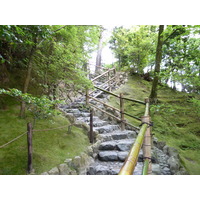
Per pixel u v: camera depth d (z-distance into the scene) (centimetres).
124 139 366
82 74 366
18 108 319
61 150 253
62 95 421
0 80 324
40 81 392
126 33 895
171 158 311
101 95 601
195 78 365
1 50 315
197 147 386
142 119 223
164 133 438
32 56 290
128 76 991
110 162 288
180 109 471
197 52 375
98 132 358
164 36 560
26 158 210
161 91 741
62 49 333
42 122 308
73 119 371
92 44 470
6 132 246
